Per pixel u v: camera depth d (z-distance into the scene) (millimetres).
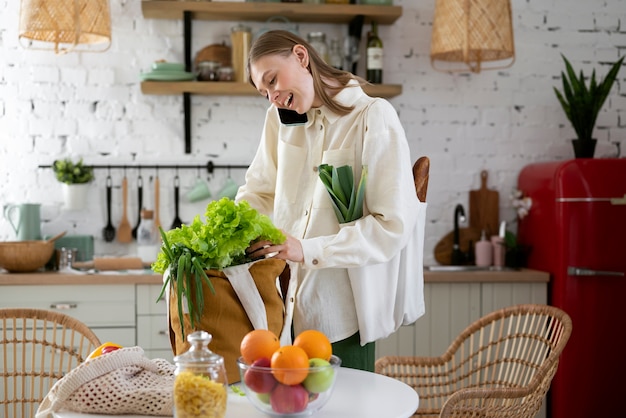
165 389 1768
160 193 4469
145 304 3887
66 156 4410
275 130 2496
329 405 1795
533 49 4668
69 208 4305
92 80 4418
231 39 4344
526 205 4422
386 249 2123
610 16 4699
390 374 2926
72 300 3855
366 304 2221
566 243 4055
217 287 1892
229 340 1905
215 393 1570
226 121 4504
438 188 4641
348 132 2246
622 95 4652
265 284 1944
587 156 4336
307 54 2193
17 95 4371
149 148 4457
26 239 4227
